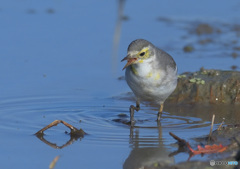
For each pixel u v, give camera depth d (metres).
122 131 11.60
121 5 12.02
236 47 17.55
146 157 10.01
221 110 13.27
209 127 11.83
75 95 14.16
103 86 14.88
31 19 20.05
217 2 22.30
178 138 10.56
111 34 18.55
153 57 11.79
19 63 16.17
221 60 16.39
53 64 16.20
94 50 17.23
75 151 10.34
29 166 9.61
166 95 12.20
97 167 9.57
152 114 13.02
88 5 21.73
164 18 20.47
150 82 11.83
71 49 17.31
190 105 13.73
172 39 18.30
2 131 11.53
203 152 10.16
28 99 13.76
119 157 10.02
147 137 11.14
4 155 10.14
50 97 13.95
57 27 19.27
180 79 14.66
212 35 18.73
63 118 12.53
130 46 11.71
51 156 10.09
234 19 20.19
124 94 14.40
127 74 12.09
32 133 11.42
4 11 20.95
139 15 20.80
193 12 21.16
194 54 17.00
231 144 10.30
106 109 13.28
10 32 18.67
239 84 14.02
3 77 15.20
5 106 13.25
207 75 14.82
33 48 17.33
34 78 15.19
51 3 22.12
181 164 9.56
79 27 19.27
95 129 11.72
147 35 18.59
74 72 15.70
